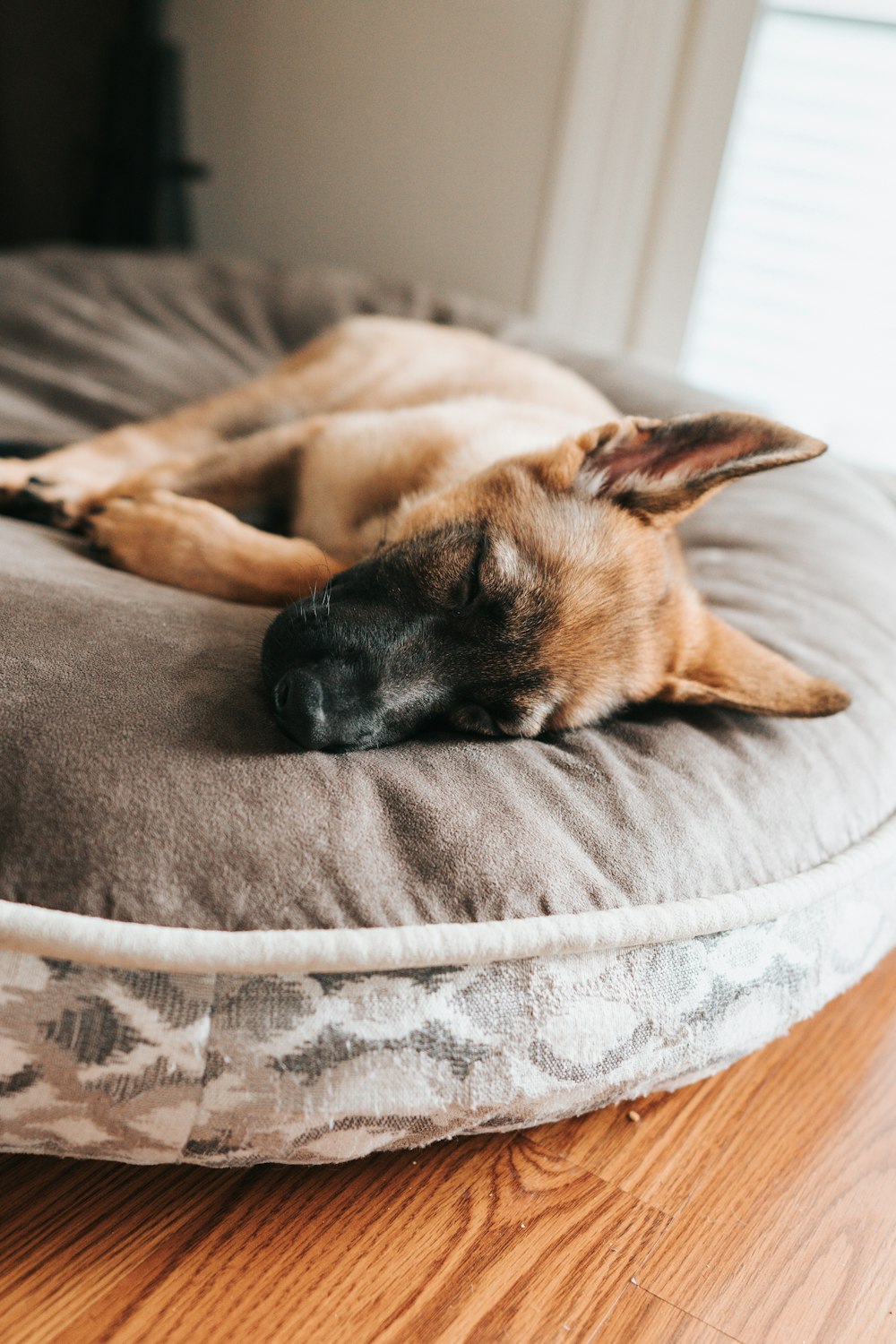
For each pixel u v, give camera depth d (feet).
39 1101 1.38
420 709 1.69
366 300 3.16
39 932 1.35
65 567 1.79
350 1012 1.42
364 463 2.08
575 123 3.34
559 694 1.78
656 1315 1.46
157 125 3.53
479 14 3.42
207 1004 1.39
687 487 1.86
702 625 1.90
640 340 3.64
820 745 1.83
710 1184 1.61
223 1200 1.49
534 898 1.49
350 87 3.70
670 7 3.20
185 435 2.35
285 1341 1.38
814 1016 1.89
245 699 1.62
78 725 1.49
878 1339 1.48
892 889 1.81
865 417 3.54
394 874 1.47
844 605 2.11
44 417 2.47
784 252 3.48
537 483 1.86
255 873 1.43
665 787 1.68
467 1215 1.53
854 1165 1.67
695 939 1.58
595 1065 1.51
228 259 3.27
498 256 3.67
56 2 3.53
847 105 3.28
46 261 3.04
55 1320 1.36
